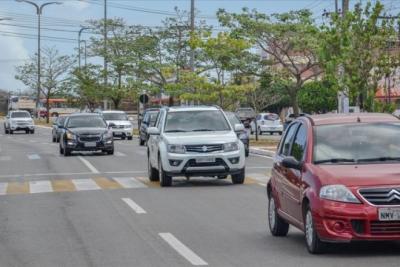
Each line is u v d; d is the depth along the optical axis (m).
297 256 11.63
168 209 17.72
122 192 21.64
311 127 12.55
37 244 13.28
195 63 56.12
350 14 29.91
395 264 10.77
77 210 17.83
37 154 40.84
